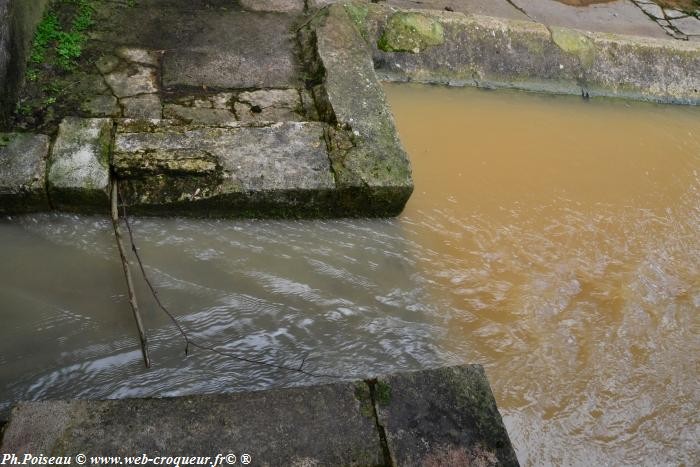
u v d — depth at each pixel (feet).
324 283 8.54
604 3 17.92
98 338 7.34
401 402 6.22
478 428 6.11
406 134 11.75
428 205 10.24
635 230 10.66
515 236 10.02
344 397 6.20
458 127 12.32
